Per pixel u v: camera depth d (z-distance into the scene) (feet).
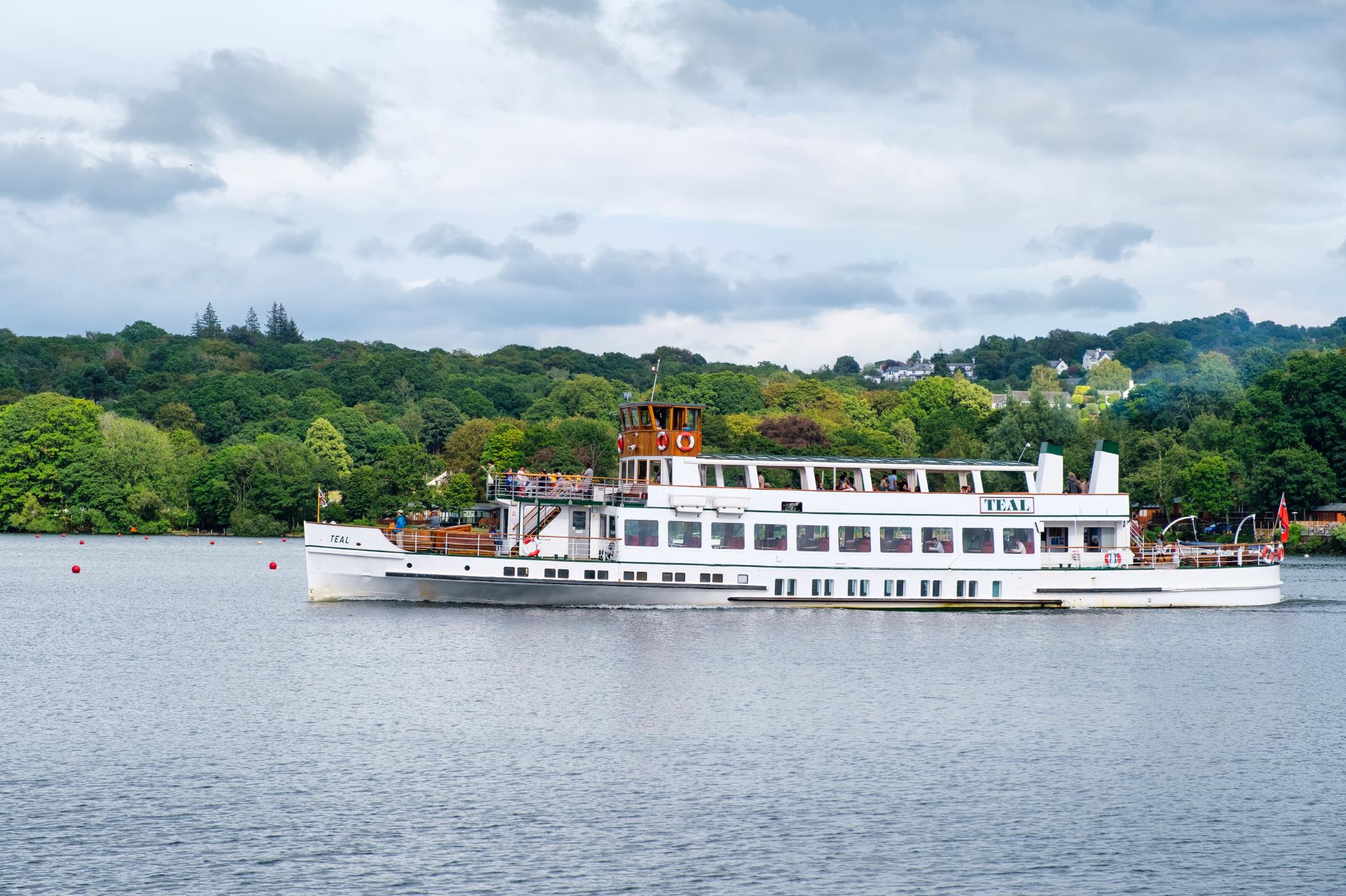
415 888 120.47
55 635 264.11
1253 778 158.71
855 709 191.93
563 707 190.39
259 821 137.69
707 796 147.74
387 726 177.99
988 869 127.65
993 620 284.20
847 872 126.00
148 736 171.73
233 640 253.44
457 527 289.12
